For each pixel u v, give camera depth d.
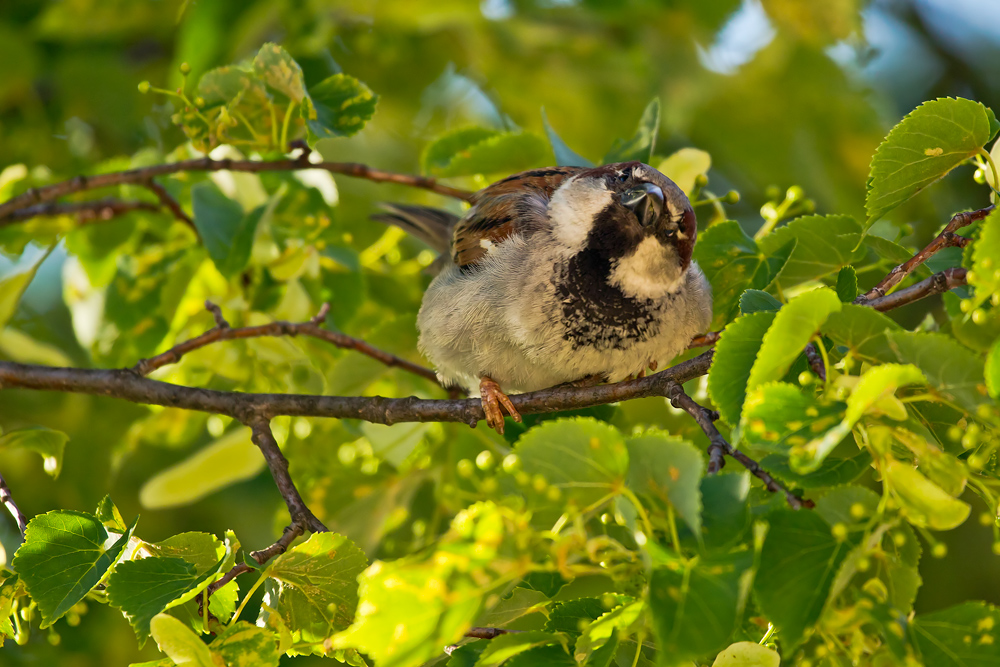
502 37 11.27
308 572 4.89
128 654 9.93
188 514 11.24
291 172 9.59
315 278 9.22
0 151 10.95
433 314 8.07
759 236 7.45
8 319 8.61
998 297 4.53
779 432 4.24
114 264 9.79
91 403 10.52
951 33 15.62
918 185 5.41
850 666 4.56
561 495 4.27
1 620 5.34
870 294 5.78
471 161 8.54
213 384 9.24
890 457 4.23
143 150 9.94
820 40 12.10
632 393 6.43
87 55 10.53
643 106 11.75
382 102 11.61
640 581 4.46
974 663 4.13
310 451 9.04
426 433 8.90
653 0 11.35
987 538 11.52
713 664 4.44
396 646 3.90
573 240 7.62
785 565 4.02
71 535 5.20
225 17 9.80
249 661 4.45
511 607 5.12
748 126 12.33
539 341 7.61
